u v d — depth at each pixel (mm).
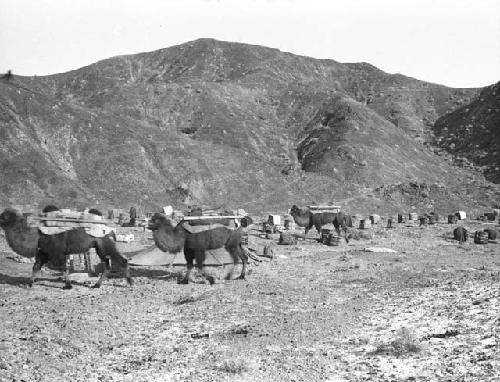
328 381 8469
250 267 21000
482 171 130000
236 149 116562
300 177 108875
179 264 20516
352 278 18344
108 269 16469
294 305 13977
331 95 164125
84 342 10570
